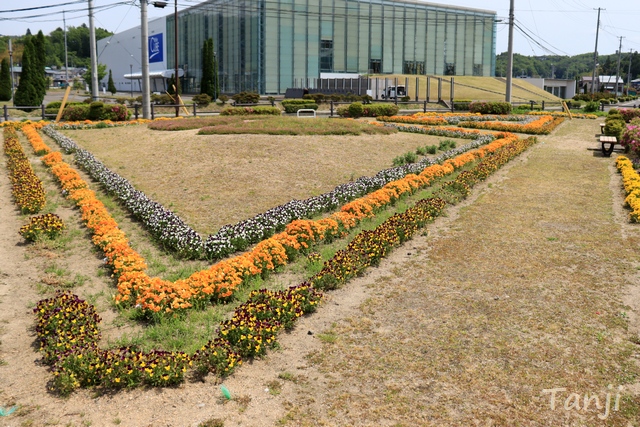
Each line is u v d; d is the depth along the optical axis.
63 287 7.52
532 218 11.01
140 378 5.27
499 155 17.66
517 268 8.16
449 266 8.30
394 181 13.02
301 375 5.38
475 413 4.75
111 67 99.56
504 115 35.31
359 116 34.62
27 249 9.06
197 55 67.38
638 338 5.98
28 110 38.34
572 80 83.00
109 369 5.12
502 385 5.16
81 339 5.61
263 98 52.22
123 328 6.38
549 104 52.88
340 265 7.80
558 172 16.19
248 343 5.66
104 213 10.14
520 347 5.83
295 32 57.31
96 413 4.78
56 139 20.91
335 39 60.12
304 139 19.03
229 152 16.44
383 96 52.34
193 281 6.90
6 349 5.87
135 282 6.98
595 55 72.94
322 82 56.12
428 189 13.57
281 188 13.23
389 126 26.02
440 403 4.90
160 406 4.88
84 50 171.12
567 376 5.29
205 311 6.76
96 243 8.86
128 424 4.62
